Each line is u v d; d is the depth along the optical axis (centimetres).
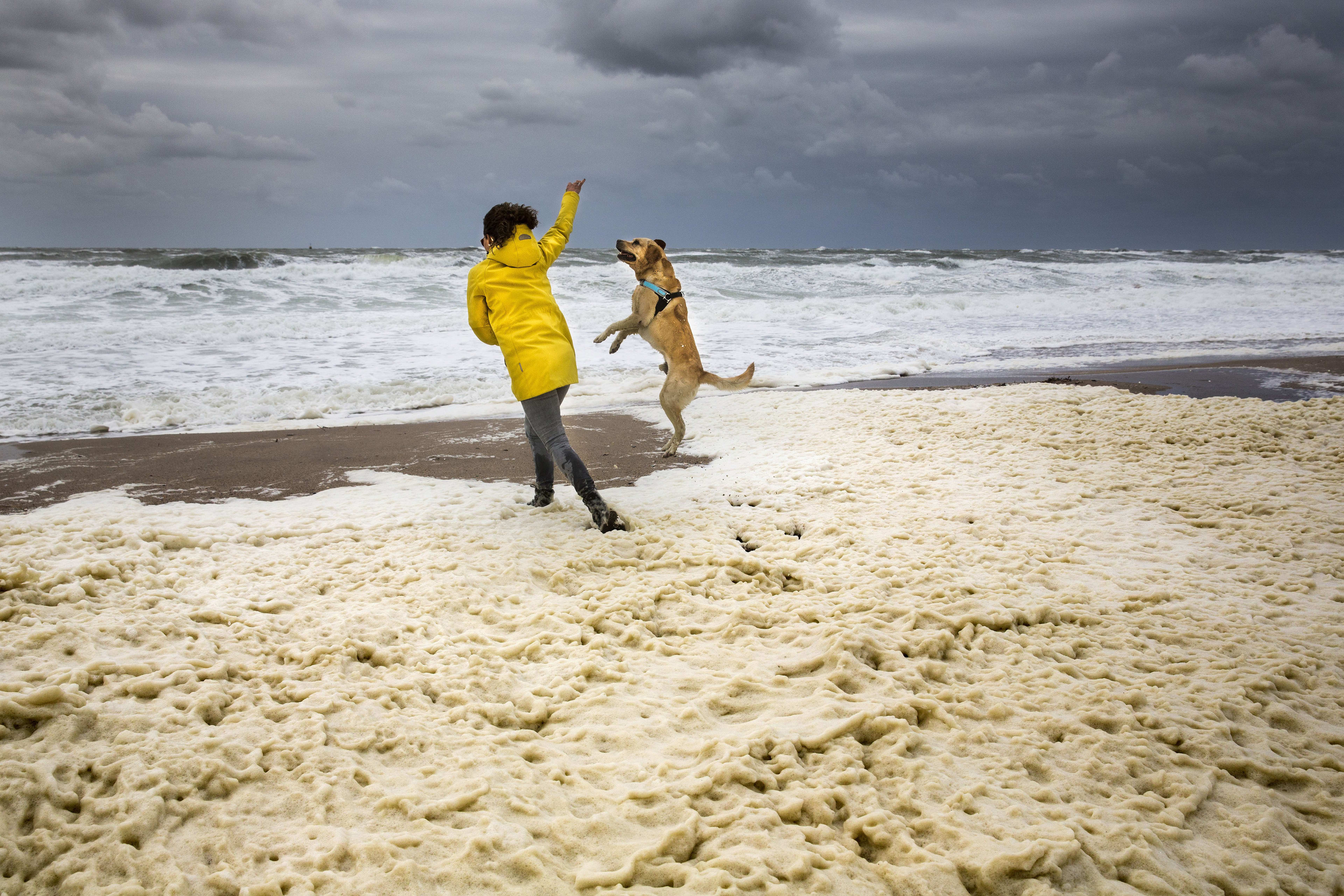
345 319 1478
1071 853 204
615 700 280
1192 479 544
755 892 192
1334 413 728
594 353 1302
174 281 1861
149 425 792
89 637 288
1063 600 363
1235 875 203
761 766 240
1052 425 702
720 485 539
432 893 190
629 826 217
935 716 272
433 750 248
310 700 269
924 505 494
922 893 193
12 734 236
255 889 187
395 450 670
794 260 3625
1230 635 329
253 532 432
